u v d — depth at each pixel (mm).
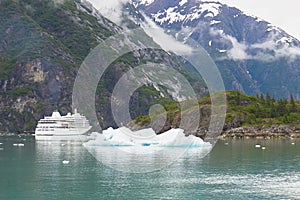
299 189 83812
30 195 78188
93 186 85125
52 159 126500
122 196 77750
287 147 168875
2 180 91062
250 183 89062
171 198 76812
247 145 177625
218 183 89125
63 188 83625
